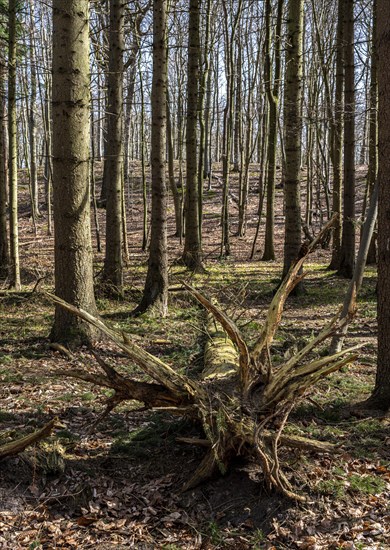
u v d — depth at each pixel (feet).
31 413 19.97
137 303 41.78
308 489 14.43
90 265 29.40
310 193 78.28
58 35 27.25
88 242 29.14
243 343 15.51
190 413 15.62
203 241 77.51
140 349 16.29
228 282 49.44
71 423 19.26
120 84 42.45
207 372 20.44
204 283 48.83
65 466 16.06
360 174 114.73
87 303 29.07
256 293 44.50
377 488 14.52
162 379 15.74
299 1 42.01
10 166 43.45
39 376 24.47
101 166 123.44
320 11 76.54
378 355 19.53
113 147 42.50
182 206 71.77
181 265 56.75
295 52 42.45
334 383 22.59
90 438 18.08
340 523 13.34
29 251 66.90
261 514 13.82
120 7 42.04
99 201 93.97
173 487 15.29
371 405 19.36
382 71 18.11
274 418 15.88
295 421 18.37
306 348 16.24
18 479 15.16
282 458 15.64
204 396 15.74
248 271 56.90
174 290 45.11
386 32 17.90
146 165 122.42
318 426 18.03
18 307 39.83
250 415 15.37
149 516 14.16
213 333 27.68
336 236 56.18
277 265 61.26
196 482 15.05
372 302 41.37
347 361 14.96
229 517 13.92
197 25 52.03
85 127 28.32
